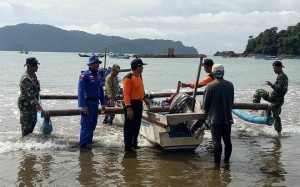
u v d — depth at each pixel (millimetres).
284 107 17344
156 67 67812
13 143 9656
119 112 10203
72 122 13086
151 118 9672
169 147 9188
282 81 11375
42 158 8461
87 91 9422
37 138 10266
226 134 8273
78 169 7730
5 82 27672
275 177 7426
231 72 54469
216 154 8188
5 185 6715
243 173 7660
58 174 7383
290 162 8516
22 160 8258
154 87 28125
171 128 9172
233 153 9305
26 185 6738
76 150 9289
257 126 12828
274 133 11758
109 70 14305
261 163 8422
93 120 9617
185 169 7895
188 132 9242
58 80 31672
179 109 9797
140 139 10664
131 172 7617
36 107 10328
